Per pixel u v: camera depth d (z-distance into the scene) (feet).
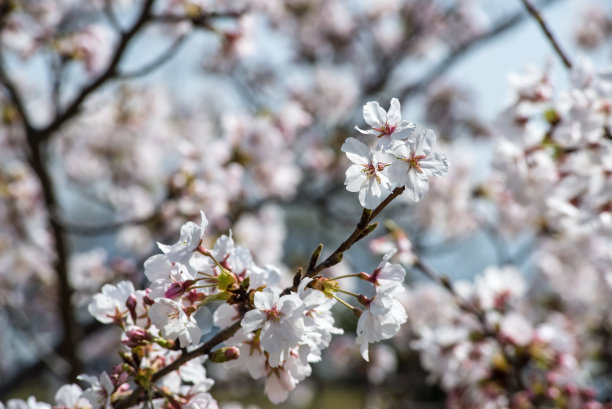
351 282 19.89
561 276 23.48
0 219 21.44
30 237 21.97
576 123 12.04
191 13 16.96
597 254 15.98
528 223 21.43
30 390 27.91
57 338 26.32
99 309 7.64
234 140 18.86
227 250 7.00
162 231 19.44
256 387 27.81
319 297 6.36
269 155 19.01
